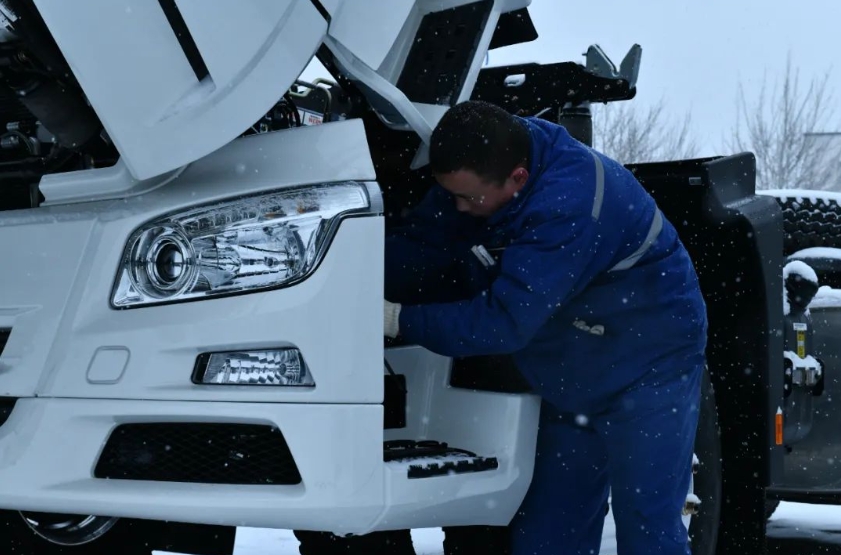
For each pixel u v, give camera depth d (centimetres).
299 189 250
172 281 251
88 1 238
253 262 247
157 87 246
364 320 245
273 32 255
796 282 410
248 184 254
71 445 247
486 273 293
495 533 318
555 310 277
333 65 290
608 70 375
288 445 240
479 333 268
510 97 388
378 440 244
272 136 261
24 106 275
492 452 279
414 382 301
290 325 242
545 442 312
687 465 301
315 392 241
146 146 246
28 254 259
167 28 246
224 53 249
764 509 368
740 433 368
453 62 313
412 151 317
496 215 281
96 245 254
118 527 328
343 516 241
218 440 253
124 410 244
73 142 268
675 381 296
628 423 294
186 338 245
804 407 414
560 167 275
